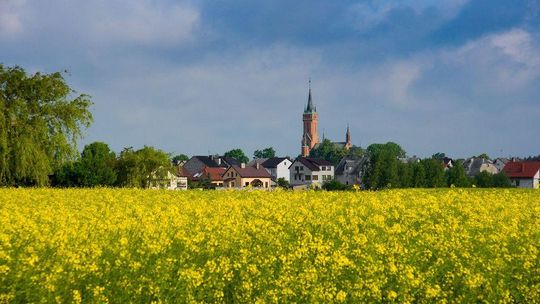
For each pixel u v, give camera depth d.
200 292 12.50
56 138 51.84
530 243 16.69
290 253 14.53
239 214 21.48
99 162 75.62
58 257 13.94
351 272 13.43
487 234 17.98
